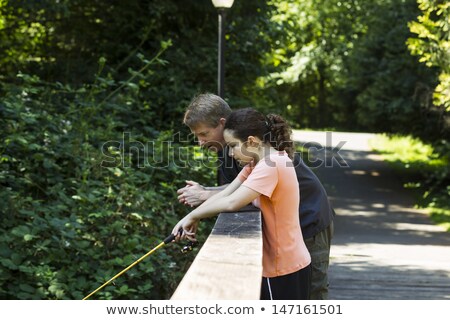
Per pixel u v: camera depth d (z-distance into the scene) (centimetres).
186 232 325
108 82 805
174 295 187
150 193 672
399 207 1633
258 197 318
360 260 887
